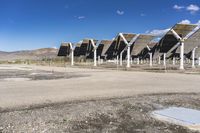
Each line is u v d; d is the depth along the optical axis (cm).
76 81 2370
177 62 8131
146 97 1417
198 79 2577
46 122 872
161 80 2472
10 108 1104
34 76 3036
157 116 992
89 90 1705
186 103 1259
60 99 1335
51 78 2738
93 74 3378
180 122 903
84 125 845
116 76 3008
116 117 960
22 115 969
